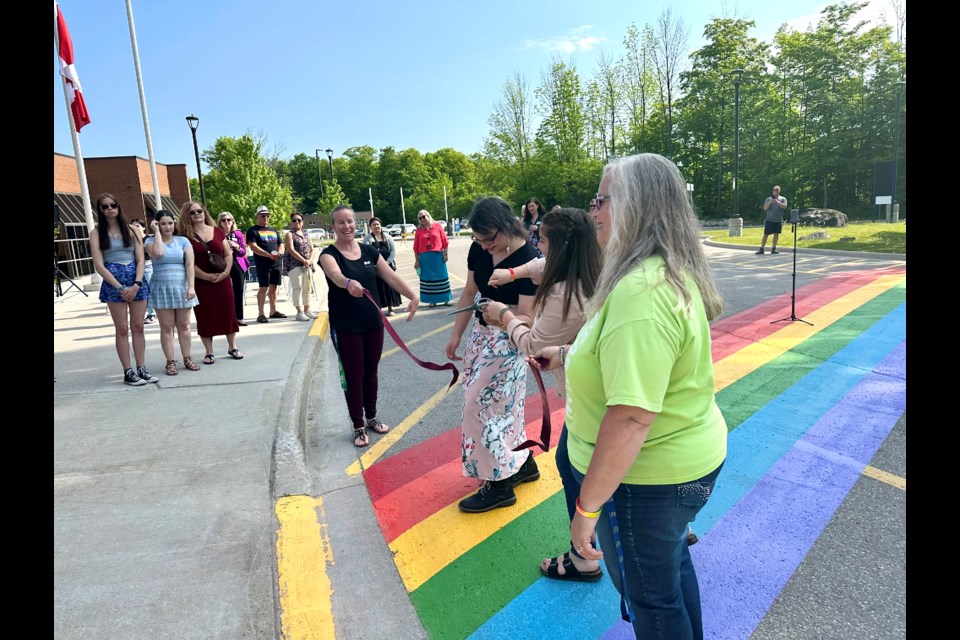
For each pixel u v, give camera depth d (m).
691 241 1.59
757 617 2.29
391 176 95.12
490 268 3.10
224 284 6.12
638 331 1.44
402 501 3.37
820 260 13.07
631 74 43.31
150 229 7.62
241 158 38.66
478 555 2.81
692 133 42.66
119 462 3.71
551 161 45.00
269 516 3.08
